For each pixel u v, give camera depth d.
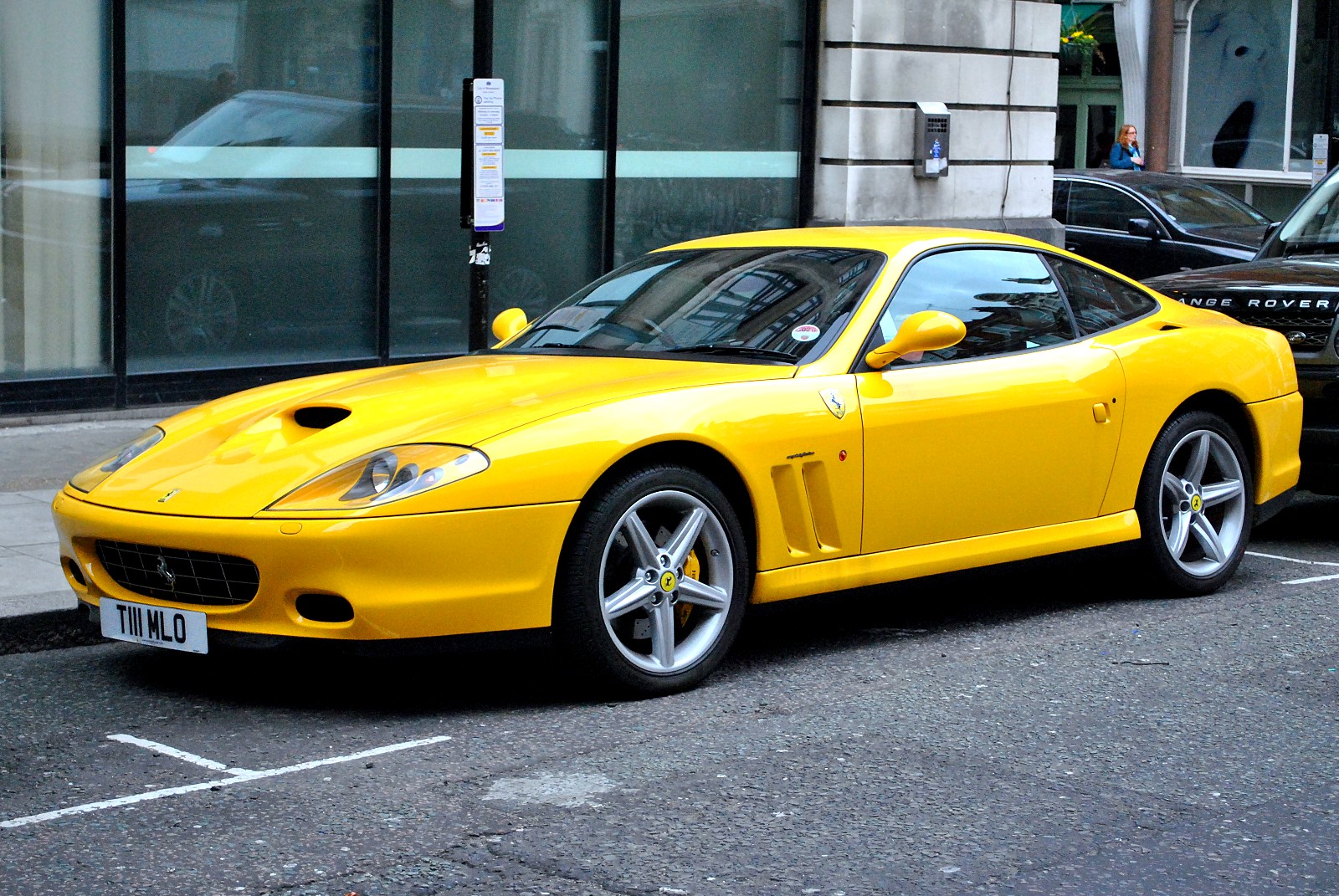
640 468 4.89
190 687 5.18
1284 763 4.42
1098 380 6.00
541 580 4.66
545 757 4.43
